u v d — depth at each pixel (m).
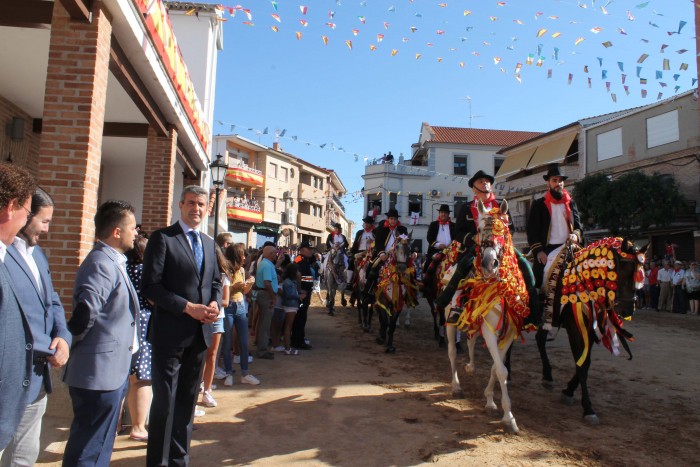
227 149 41.00
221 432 5.09
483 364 8.33
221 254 5.70
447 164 41.00
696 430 5.34
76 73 5.52
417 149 46.06
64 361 2.96
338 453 4.60
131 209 3.58
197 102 11.73
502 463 4.41
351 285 13.37
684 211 22.06
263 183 43.91
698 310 17.14
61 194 5.39
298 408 5.89
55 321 3.05
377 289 9.38
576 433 5.20
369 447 4.74
